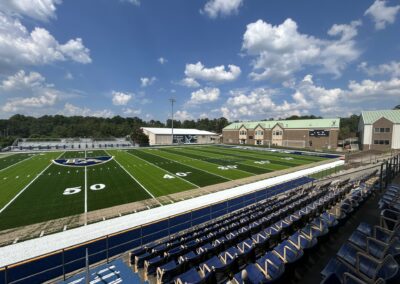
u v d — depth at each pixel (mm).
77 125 117500
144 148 63219
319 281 5727
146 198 18422
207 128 142625
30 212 15344
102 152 51438
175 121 154750
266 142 73938
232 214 14375
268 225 10273
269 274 5902
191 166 33000
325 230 7145
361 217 9938
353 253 6121
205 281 5258
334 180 23703
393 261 4652
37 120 134375
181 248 8273
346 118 115250
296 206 12453
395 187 13609
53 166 32156
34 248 10914
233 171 29656
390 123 50281
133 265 8273
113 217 14602
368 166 30969
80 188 21000
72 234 12328
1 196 18609
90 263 9602
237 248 7805
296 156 45500
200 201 17703
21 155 45281
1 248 10906
